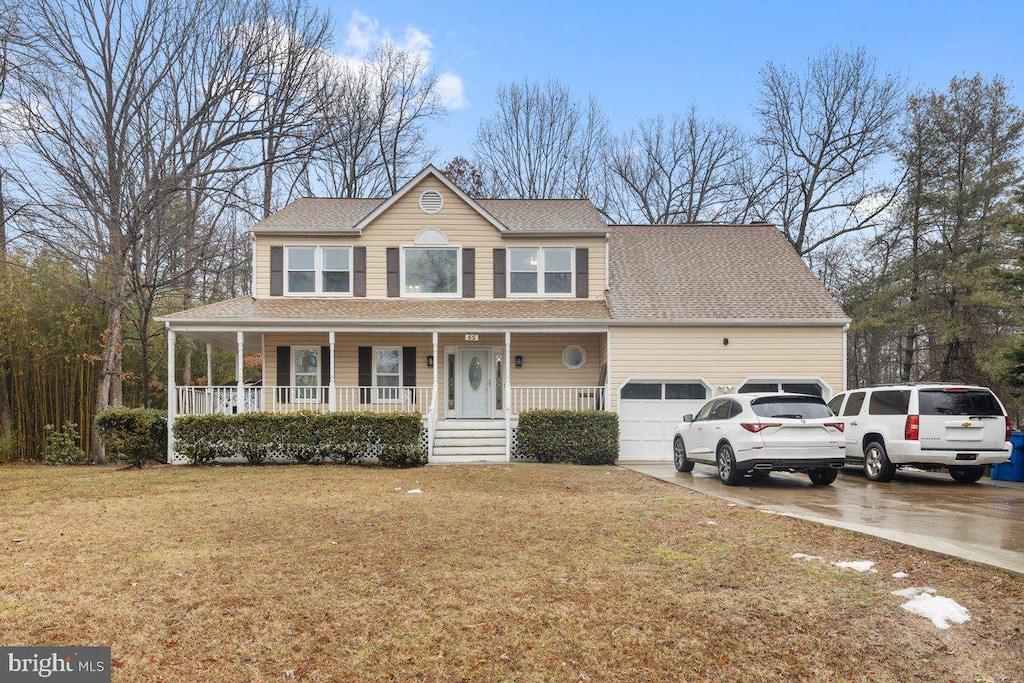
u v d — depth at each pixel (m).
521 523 8.77
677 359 18.48
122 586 6.24
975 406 13.02
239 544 7.71
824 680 4.53
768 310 18.88
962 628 5.14
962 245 25.44
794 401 12.55
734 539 7.84
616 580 6.38
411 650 4.96
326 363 19.44
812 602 5.74
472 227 20.03
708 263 21.52
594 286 20.06
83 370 20.44
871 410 14.09
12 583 6.33
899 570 6.46
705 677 4.59
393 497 10.93
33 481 13.88
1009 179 24.72
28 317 19.64
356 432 16.17
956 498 11.17
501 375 20.00
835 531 8.06
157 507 10.14
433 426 17.28
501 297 19.91
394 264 19.81
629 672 4.66
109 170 21.86
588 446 17.12
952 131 26.08
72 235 21.05
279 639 5.13
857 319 29.84
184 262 24.23
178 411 19.30
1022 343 14.48
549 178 39.53
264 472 14.63
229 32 24.30
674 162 38.69
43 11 20.58
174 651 4.94
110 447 16.02
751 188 36.66
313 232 19.66
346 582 6.33
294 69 26.31
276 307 18.69
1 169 20.70
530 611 5.63
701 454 13.84
